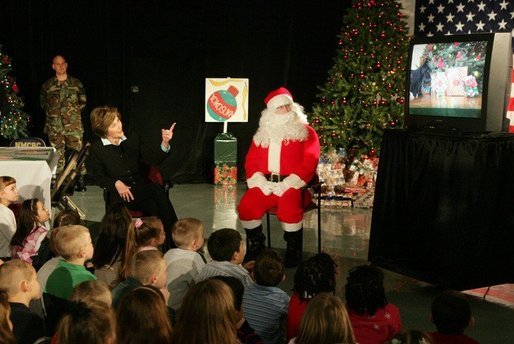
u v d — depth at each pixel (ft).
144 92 29.66
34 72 28.40
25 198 18.95
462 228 15.75
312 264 10.89
